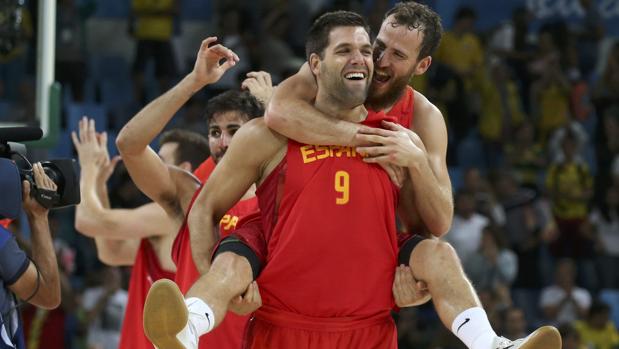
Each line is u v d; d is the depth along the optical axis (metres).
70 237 24.47
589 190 28.19
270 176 8.88
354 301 8.70
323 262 8.62
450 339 23.23
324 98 8.73
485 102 29.88
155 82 29.22
